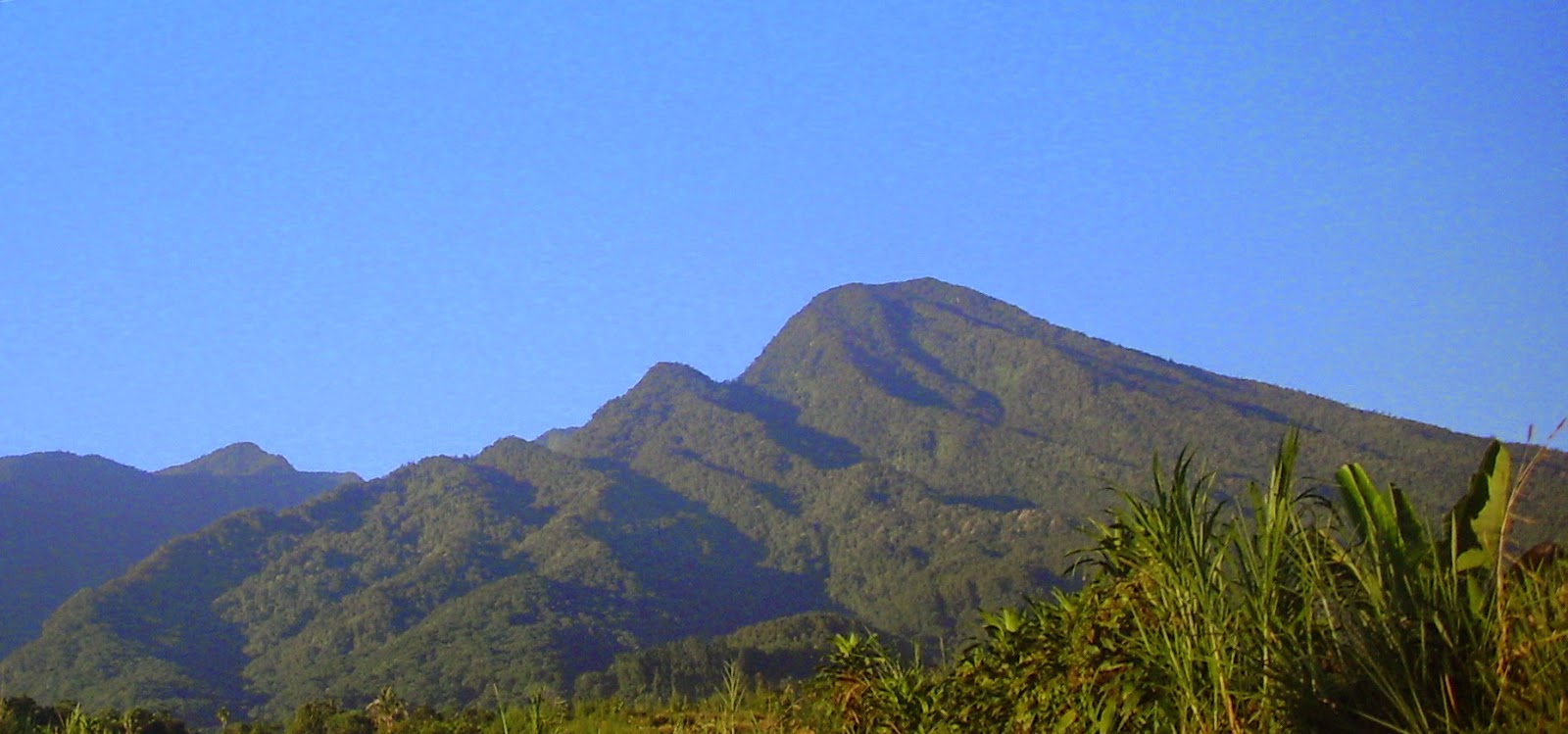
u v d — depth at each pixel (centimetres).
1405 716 423
